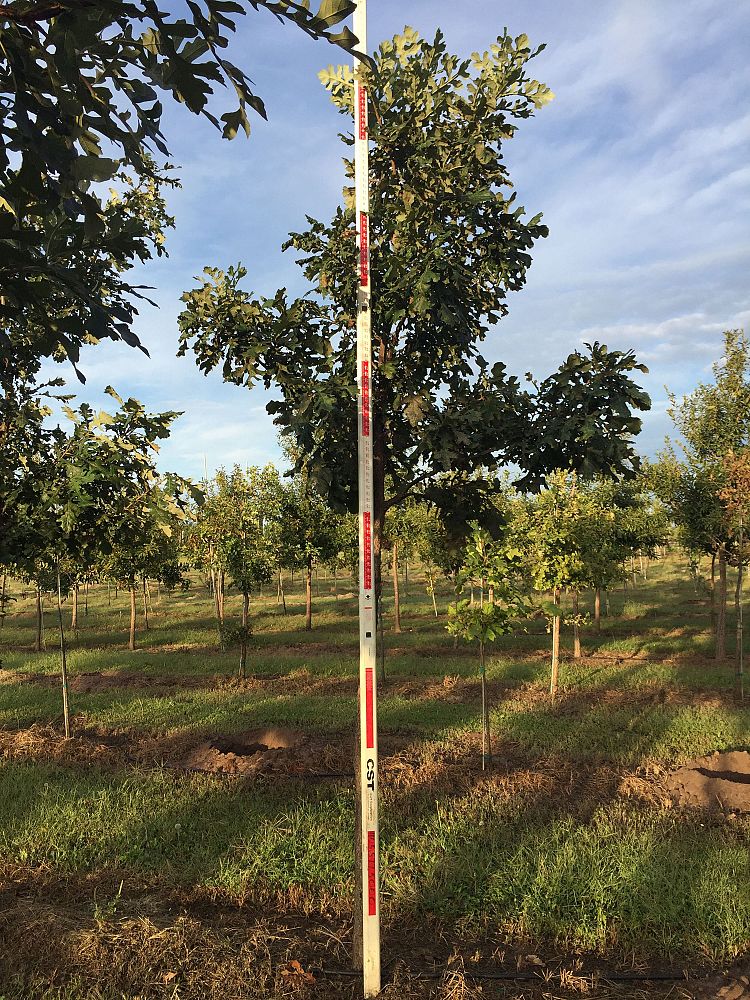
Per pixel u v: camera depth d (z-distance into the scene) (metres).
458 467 6.96
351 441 6.38
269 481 25.05
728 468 13.90
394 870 5.59
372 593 4.12
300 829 6.34
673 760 8.74
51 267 2.36
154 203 6.28
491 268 6.63
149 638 24.83
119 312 2.51
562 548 13.13
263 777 8.12
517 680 14.93
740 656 12.77
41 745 9.66
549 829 6.29
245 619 17.12
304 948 4.48
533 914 4.90
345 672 15.97
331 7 2.20
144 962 4.11
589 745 9.46
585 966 4.38
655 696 12.88
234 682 15.09
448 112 6.43
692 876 5.27
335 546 26.06
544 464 6.39
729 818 6.65
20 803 7.12
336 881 5.37
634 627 25.20
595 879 5.21
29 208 2.32
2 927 4.46
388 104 6.16
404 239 6.45
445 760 8.85
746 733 9.90
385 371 6.26
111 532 9.19
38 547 8.73
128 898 5.18
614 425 5.80
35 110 2.24
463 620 8.67
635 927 4.68
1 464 7.11
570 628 25.30
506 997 3.99
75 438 7.67
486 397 6.66
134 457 7.56
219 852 5.97
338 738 9.85
